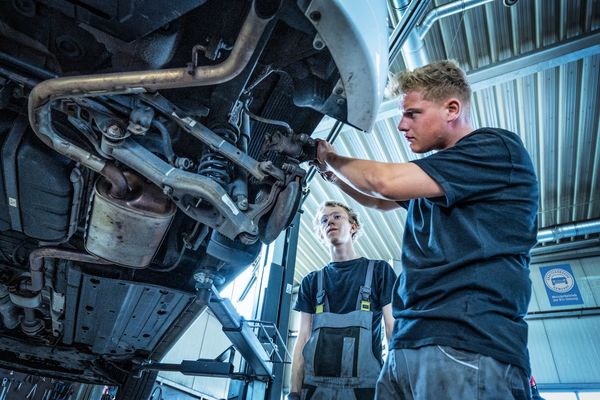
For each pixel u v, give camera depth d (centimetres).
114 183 109
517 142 92
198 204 109
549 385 655
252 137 136
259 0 78
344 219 189
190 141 120
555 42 372
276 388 264
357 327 153
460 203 86
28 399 309
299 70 105
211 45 93
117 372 253
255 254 145
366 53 90
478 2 322
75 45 93
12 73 94
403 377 80
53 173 117
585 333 673
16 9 86
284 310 322
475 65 418
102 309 180
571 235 666
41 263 153
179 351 617
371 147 527
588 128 495
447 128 97
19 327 223
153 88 90
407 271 88
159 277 162
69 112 98
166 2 81
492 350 71
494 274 78
